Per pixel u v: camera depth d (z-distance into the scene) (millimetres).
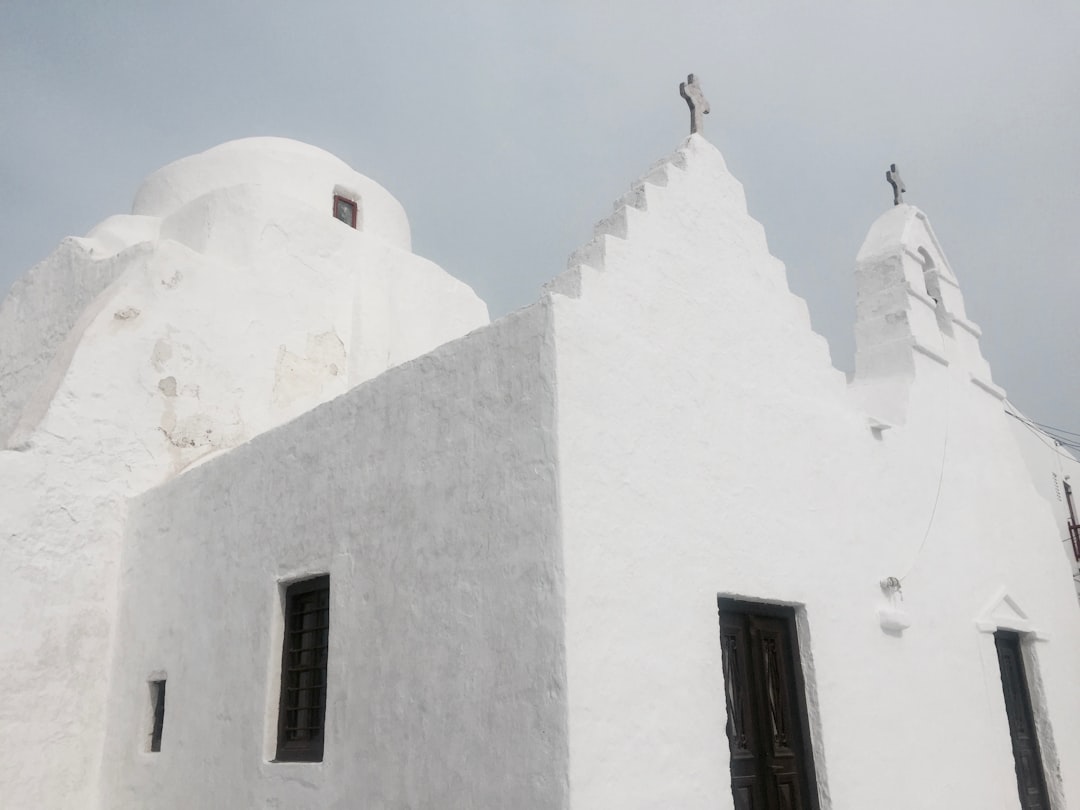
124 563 7906
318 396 10289
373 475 5492
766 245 6949
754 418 5922
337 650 5367
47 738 7109
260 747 5762
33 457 7508
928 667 6914
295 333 10336
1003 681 8305
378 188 13219
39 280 10984
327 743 5219
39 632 7242
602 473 4574
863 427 7156
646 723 4340
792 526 5941
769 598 5527
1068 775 8336
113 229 11594
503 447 4660
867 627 6383
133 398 8430
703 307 6059
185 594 7051
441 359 5203
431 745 4570
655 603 4633
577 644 4117
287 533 6117
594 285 5270
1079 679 9250
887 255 9250
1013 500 9281
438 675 4645
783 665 5750
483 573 4562
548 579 4219
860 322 9203
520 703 4176
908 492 7512
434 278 12234
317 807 5152
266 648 6004
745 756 5242
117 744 7266
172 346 8945
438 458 5039
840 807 5520
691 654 4750
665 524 4875
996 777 7176
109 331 8453
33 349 10578
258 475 6582
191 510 7281
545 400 4508
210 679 6477
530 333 4691
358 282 11289
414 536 5055
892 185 10125
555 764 3943
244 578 6430
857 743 5852
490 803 4184
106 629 7703
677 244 6043
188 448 8773
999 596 8188
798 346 6852
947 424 8594
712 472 5375
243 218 10672
